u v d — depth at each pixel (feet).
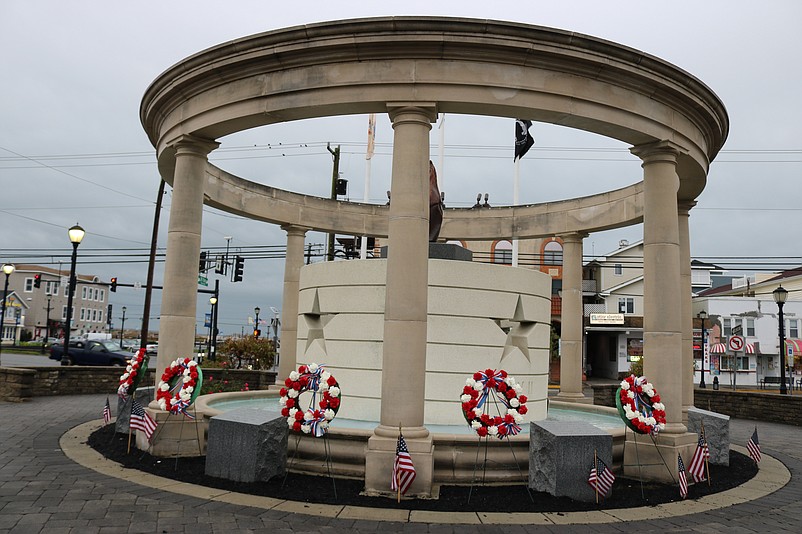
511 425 26.05
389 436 26.08
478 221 61.11
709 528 22.21
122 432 36.35
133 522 20.15
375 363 35.42
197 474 27.27
